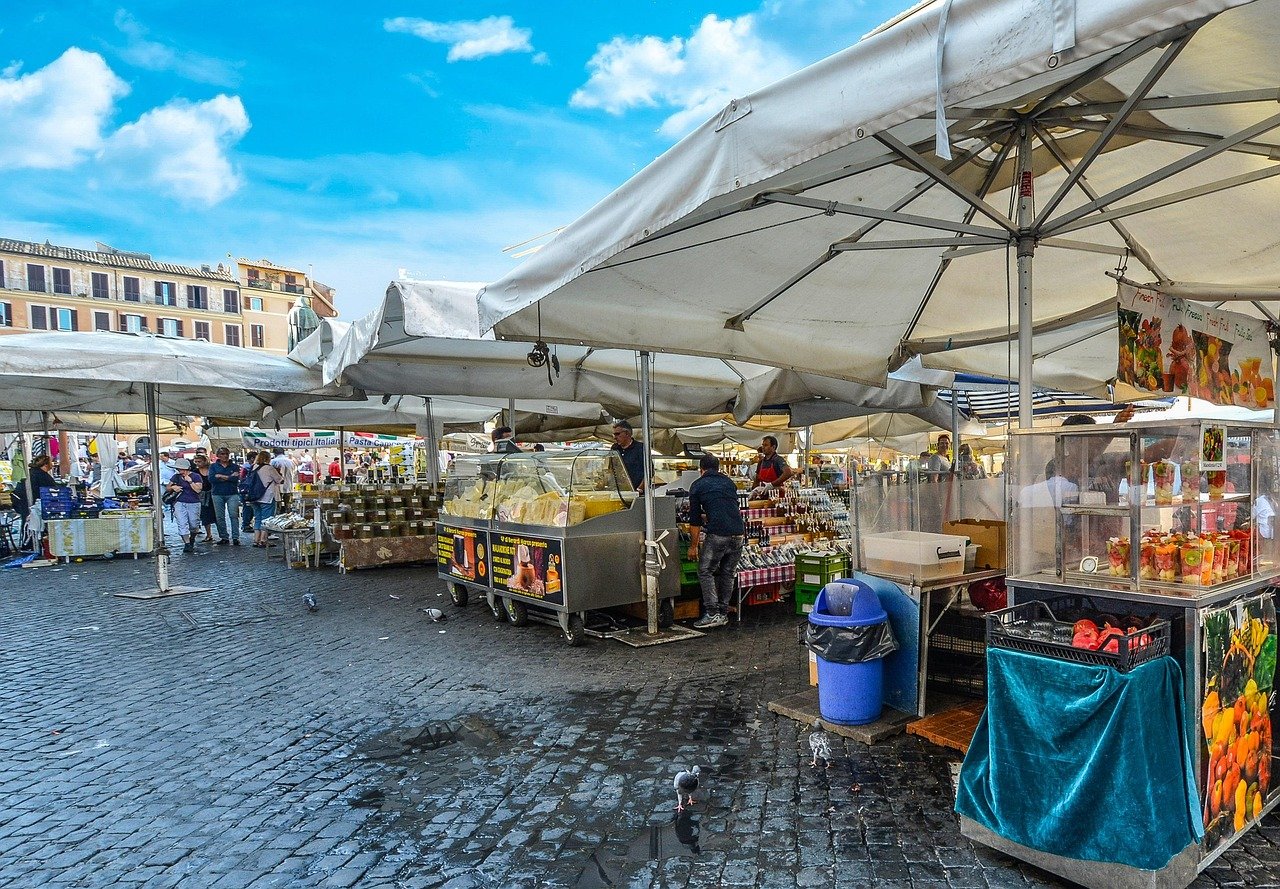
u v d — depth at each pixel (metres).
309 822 3.48
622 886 2.92
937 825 3.31
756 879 2.94
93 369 7.62
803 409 11.01
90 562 12.86
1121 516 3.09
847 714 4.36
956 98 1.98
